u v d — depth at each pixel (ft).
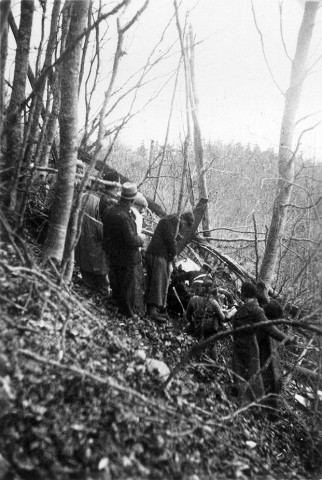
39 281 13.89
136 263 19.11
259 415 17.22
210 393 16.17
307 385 20.58
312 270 19.24
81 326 14.89
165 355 17.39
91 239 20.03
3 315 12.35
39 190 19.97
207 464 12.01
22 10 17.54
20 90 17.87
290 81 24.54
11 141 17.57
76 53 15.71
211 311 20.36
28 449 9.82
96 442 10.68
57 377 11.75
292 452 16.53
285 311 23.17
